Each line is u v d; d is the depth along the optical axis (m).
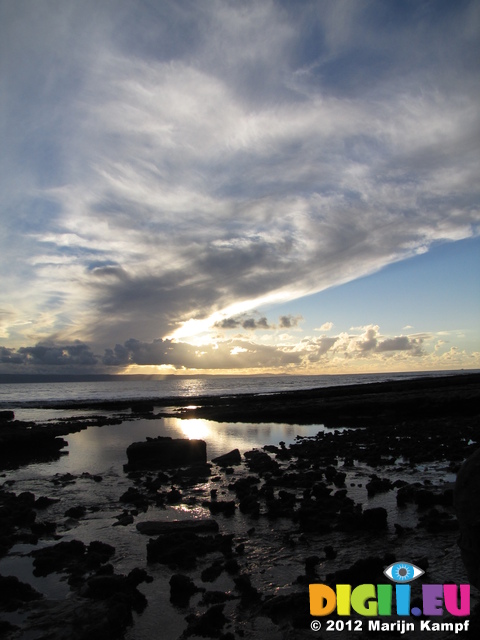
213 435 26.73
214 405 53.69
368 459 16.81
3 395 103.06
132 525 10.30
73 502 12.47
